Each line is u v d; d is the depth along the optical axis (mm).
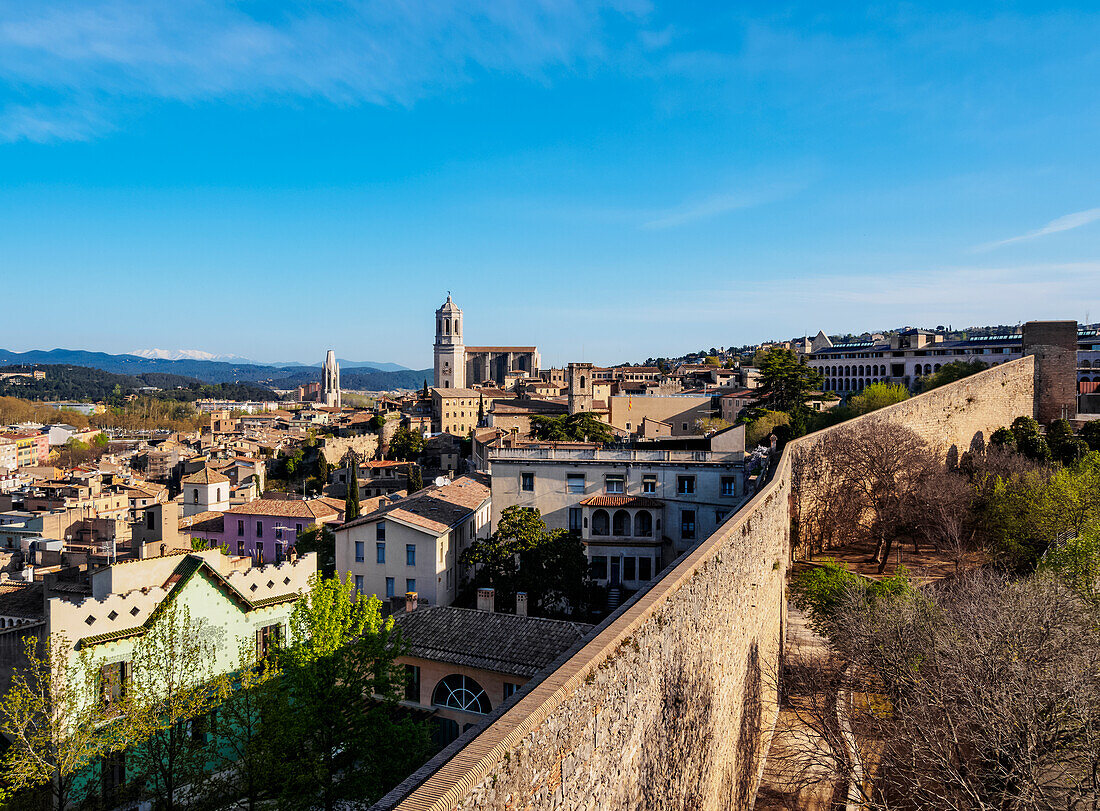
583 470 58969
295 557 34719
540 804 9078
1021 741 17922
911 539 51812
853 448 50438
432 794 7223
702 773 16609
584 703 10461
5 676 26016
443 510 60750
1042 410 84000
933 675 21938
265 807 23188
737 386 175625
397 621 34156
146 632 26328
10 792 21812
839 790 23203
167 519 44906
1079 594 27078
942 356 136375
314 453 176125
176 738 23969
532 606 49188
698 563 16781
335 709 23953
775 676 28891
